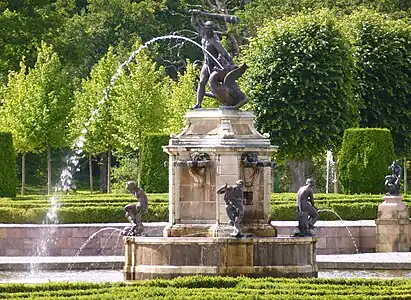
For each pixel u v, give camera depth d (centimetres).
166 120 8956
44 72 9119
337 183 9369
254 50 8725
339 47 8556
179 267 4241
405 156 9275
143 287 3753
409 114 9094
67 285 3797
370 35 9075
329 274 4941
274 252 4259
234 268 4225
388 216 5831
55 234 5812
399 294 3644
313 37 8525
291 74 8462
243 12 11856
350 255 5631
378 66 9012
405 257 5488
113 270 5147
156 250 4275
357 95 8875
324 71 8450
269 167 4478
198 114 4503
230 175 4409
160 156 7312
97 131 9075
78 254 5781
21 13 11181
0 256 5762
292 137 8494
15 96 9112
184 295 3553
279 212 6228
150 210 6188
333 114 8519
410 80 9075
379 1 11206
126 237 4353
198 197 4438
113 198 6450
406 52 9094
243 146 4409
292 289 3719
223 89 4538
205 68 4594
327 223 5988
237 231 4278
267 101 8506
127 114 8738
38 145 9112
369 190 7306
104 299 3469
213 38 4606
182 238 4253
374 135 7312
